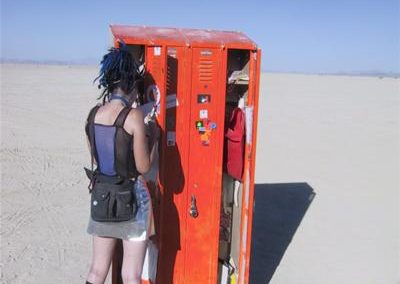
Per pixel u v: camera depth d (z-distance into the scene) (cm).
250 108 407
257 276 518
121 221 342
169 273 422
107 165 341
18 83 2908
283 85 3847
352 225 673
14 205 696
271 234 636
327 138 1341
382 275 526
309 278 516
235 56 429
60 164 934
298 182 884
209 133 408
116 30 411
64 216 662
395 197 802
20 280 485
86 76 3931
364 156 1118
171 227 415
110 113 342
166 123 401
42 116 1522
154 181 407
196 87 401
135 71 353
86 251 557
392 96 2905
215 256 426
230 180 461
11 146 1071
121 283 422
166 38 392
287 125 1564
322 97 2680
